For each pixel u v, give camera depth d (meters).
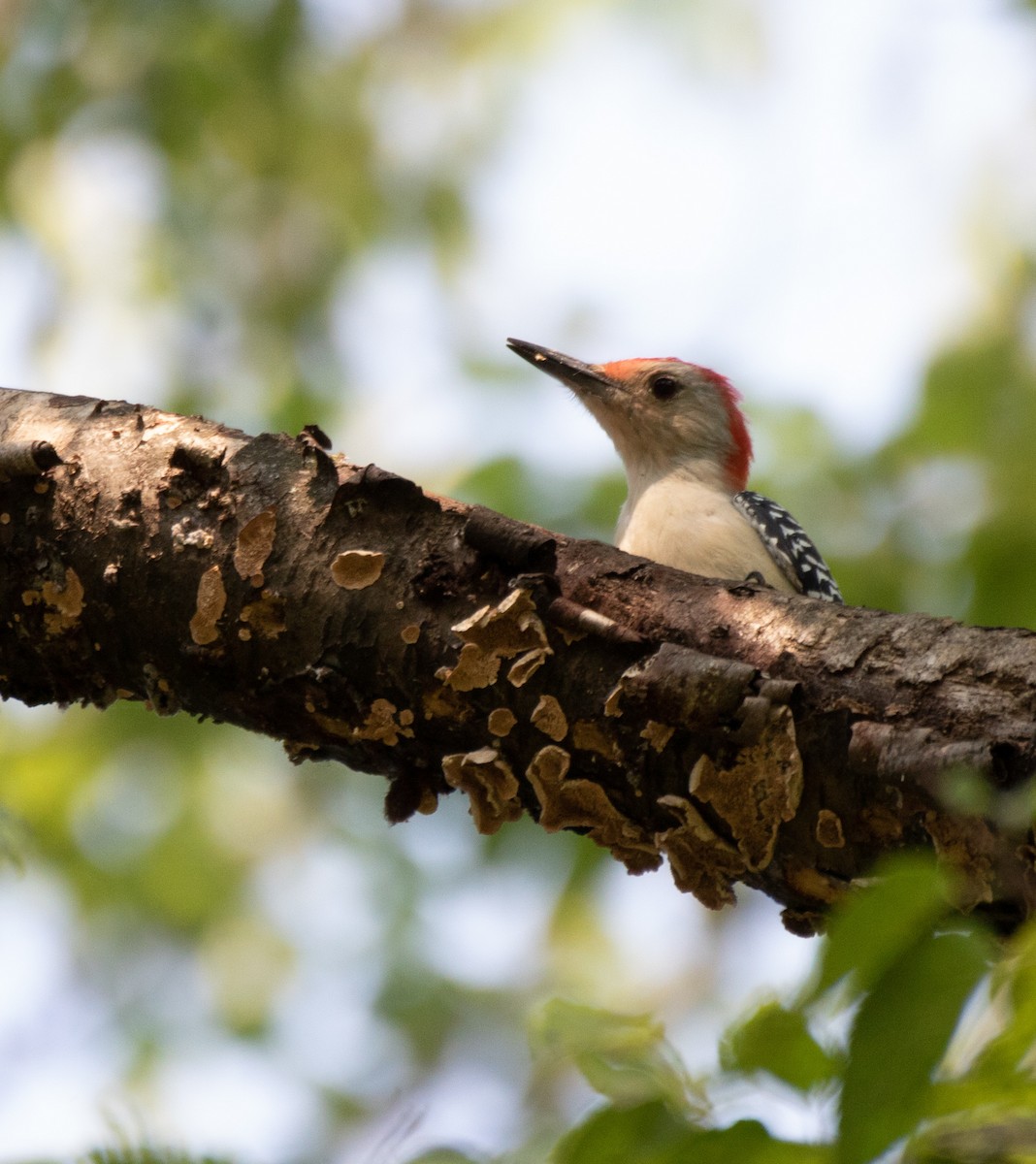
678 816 5.18
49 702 5.97
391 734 5.50
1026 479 11.48
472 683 5.30
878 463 12.17
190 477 5.61
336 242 14.52
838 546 11.89
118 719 13.98
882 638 5.03
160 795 14.38
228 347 14.27
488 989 13.99
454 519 5.47
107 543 5.60
